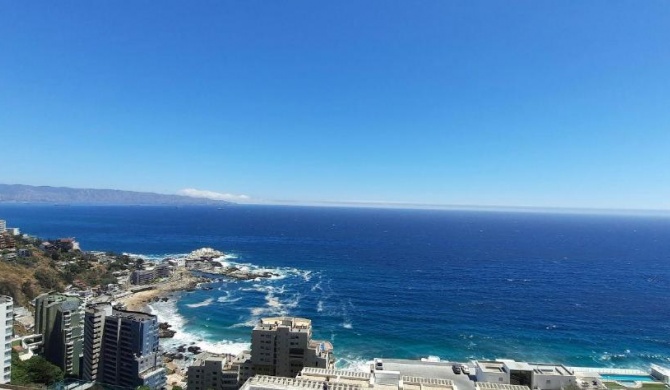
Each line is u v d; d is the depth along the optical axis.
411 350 197.00
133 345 144.12
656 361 189.00
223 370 139.38
